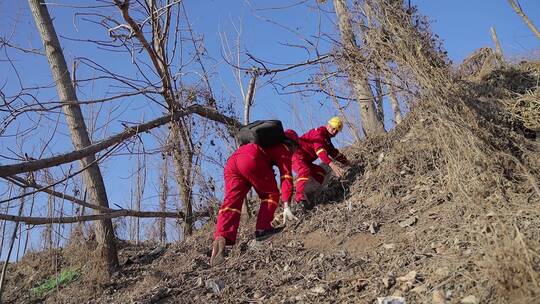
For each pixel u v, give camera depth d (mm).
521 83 6941
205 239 7965
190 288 6098
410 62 5754
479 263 4203
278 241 6492
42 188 6406
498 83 6957
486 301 3887
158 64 7453
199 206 8898
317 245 6125
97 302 7238
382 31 6070
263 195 6371
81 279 7980
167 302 5922
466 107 5652
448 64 6230
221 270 6203
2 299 8297
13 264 9328
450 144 5562
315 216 6766
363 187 7008
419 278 4559
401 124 7660
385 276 4742
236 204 6066
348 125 8445
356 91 7469
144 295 6332
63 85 8352
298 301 4953
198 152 8711
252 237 6961
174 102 7934
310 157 7320
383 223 6012
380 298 4418
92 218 7449
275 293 5352
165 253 8156
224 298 5566
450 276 4359
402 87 6129
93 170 8234
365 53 6559
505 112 6043
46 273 8680
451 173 5543
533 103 6078
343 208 6703
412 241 5324
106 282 7648
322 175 7430
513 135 5676
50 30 8469
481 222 4758
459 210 5340
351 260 5473
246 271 6062
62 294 7801
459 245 4754
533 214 4621
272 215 6348
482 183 5180
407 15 5914
